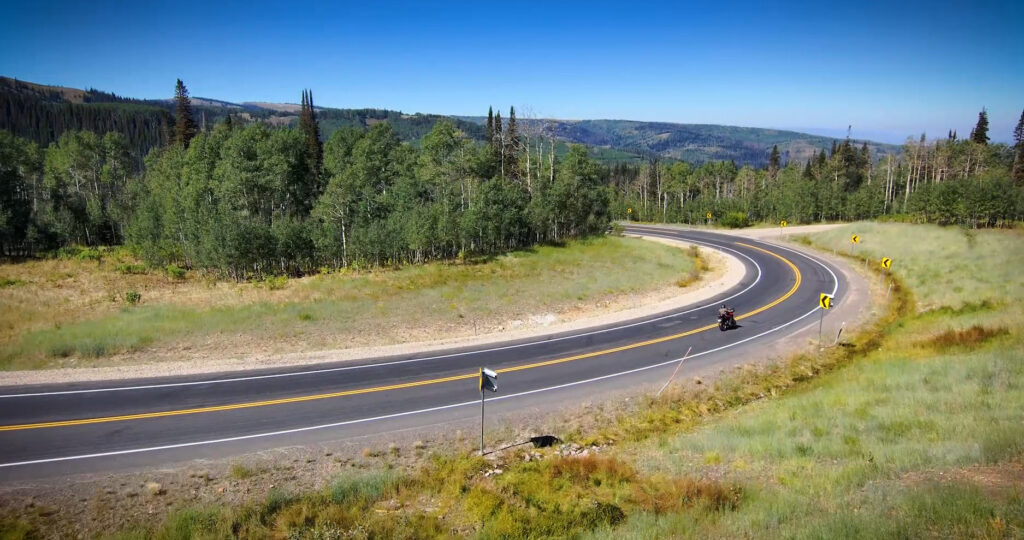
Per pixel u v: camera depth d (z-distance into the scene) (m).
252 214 52.44
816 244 57.06
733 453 13.52
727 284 39.50
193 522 10.80
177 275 43.91
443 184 54.06
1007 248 40.59
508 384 20.05
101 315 28.67
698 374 21.48
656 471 12.86
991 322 23.72
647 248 54.88
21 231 54.44
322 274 41.94
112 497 12.04
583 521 10.49
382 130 68.81
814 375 21.81
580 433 16.55
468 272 42.38
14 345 22.62
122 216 62.66
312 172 67.62
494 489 12.38
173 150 64.88
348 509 11.62
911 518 7.81
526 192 62.12
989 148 96.62
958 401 14.78
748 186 111.06
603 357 23.34
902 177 107.31
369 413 17.16
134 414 16.41
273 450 14.57
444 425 16.52
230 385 19.16
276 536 10.57
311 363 21.88
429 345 24.86
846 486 10.27
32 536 10.52
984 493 8.36
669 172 125.25
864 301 33.19
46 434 14.91
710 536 8.78
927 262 40.47
